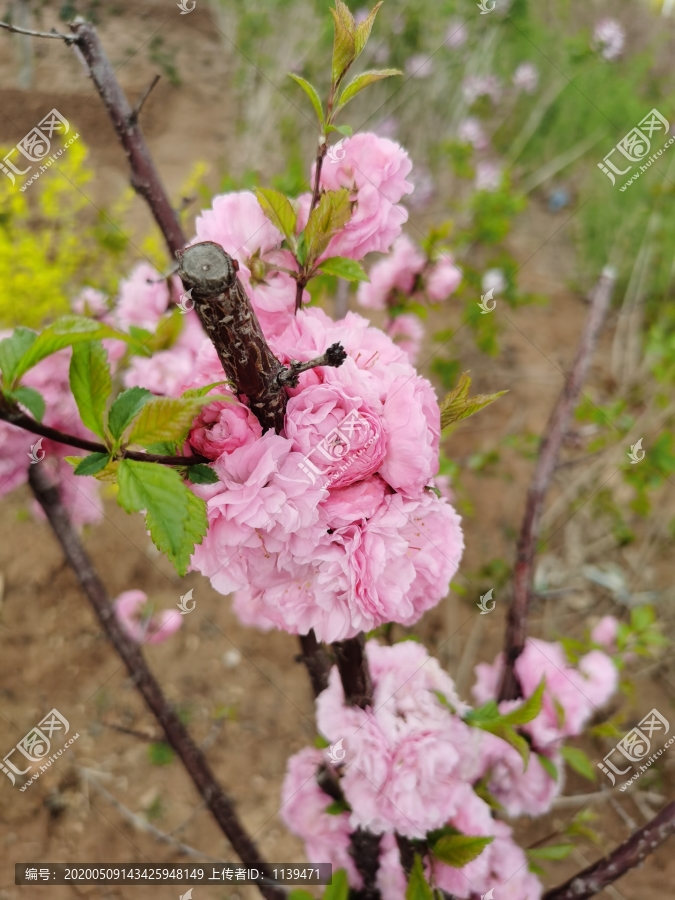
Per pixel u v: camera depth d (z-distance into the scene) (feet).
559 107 3.00
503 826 1.28
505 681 1.35
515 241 3.06
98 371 0.56
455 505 2.27
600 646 1.67
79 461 0.57
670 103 3.24
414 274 1.56
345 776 0.97
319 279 1.14
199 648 1.82
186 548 0.54
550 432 1.48
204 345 0.67
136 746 1.86
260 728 1.77
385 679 0.96
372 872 1.20
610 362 3.02
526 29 2.43
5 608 2.13
